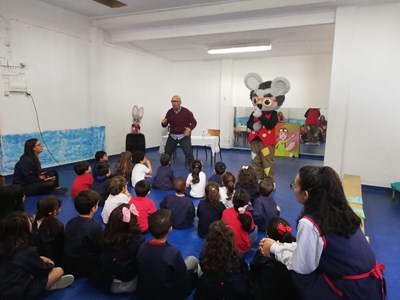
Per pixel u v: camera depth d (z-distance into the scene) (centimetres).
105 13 510
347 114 429
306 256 124
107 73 602
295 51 656
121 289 177
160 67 782
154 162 617
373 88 412
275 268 151
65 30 499
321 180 126
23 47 434
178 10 472
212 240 151
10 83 420
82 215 195
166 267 155
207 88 806
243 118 775
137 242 173
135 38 566
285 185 446
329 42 569
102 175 343
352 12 400
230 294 151
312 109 688
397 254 242
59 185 420
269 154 423
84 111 557
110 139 630
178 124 517
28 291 154
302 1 396
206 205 255
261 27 461
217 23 492
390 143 414
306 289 130
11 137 429
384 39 398
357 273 123
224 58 765
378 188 427
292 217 319
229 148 793
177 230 277
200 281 154
